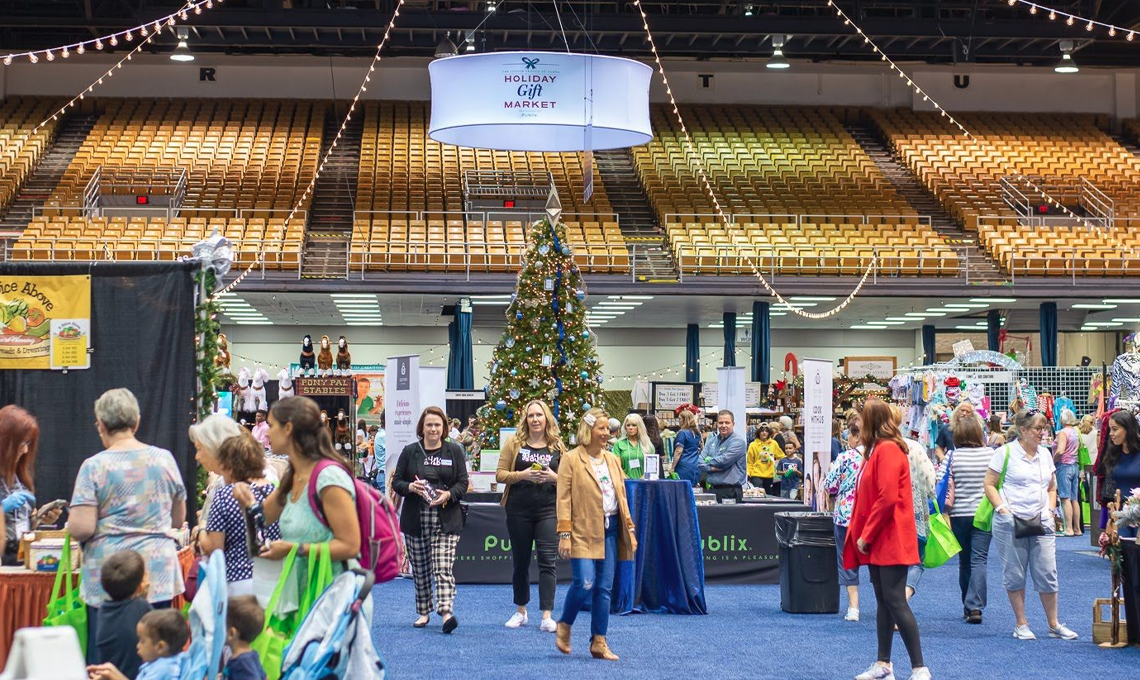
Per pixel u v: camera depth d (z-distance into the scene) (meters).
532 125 13.10
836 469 9.40
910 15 32.06
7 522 5.79
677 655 7.67
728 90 33.06
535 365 12.05
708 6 31.38
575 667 7.20
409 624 8.77
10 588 5.73
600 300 24.59
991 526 8.78
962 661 7.55
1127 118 33.31
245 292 22.78
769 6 30.22
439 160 29.23
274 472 5.60
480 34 29.45
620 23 27.94
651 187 28.00
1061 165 30.05
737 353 31.25
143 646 4.38
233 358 29.66
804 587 9.58
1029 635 8.38
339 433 17.62
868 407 6.88
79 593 5.32
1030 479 8.44
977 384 17.25
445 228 25.55
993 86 33.31
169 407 6.99
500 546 11.28
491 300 24.30
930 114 33.09
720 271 23.47
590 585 7.47
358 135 31.14
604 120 12.59
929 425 15.30
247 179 27.12
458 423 14.94
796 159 29.81
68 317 7.01
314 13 27.09
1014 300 24.45
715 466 12.30
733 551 11.38
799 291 23.38
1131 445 8.97
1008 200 27.97
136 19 27.48
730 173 28.81
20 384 7.00
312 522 4.68
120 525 5.29
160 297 7.05
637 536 9.67
